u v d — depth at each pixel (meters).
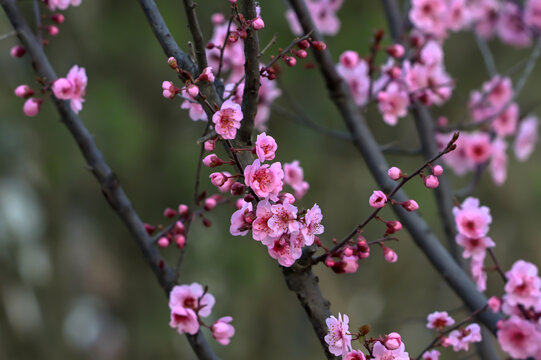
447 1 4.06
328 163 8.47
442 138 4.36
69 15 7.38
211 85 2.24
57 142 7.60
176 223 2.76
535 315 2.77
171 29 6.79
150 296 8.81
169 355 8.54
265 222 2.02
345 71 3.90
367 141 3.49
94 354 8.55
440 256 3.19
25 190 8.02
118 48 7.38
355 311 8.78
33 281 8.46
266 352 8.44
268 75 2.22
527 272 2.74
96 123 7.10
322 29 4.47
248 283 7.91
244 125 2.21
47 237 8.44
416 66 3.77
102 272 8.72
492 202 8.87
